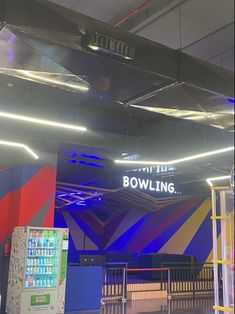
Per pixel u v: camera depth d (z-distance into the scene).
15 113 6.60
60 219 18.58
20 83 6.87
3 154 8.62
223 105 5.14
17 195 8.38
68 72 4.15
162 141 9.21
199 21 5.64
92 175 13.41
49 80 4.39
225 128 6.22
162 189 12.67
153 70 4.20
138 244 16.97
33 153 8.12
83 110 8.70
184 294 11.29
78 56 3.79
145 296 10.55
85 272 8.61
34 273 7.36
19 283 7.32
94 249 19.06
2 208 8.48
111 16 5.45
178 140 9.23
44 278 7.47
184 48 6.31
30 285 7.28
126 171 12.11
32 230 7.50
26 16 3.35
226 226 4.82
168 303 9.69
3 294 8.02
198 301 10.06
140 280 12.48
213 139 9.22
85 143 7.68
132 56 3.95
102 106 8.58
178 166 9.91
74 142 7.41
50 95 7.59
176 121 9.23
